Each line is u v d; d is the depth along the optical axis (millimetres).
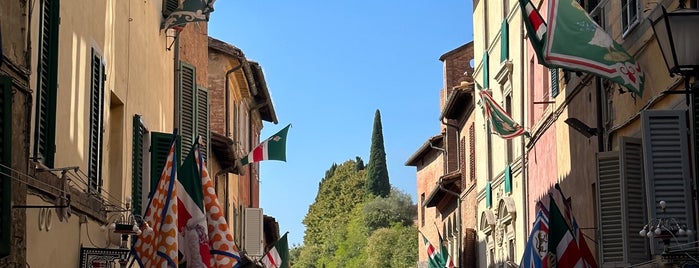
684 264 14586
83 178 15539
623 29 20953
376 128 135000
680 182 16656
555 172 27625
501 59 35156
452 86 51500
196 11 22953
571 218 20344
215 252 16688
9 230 11000
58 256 14406
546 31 19078
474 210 42656
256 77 42875
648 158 16734
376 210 118938
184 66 25516
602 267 19344
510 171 34531
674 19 14008
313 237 136125
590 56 19188
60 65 14133
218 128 36875
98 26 16562
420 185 60562
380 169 134125
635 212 18156
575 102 25266
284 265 36812
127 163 18828
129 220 17375
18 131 12023
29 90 12422
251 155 37406
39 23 13156
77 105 15195
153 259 15609
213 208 16844
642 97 19719
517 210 33375
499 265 36906
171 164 15828
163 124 23203
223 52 36812
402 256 104438
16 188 11922
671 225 16375
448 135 50094
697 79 14398
